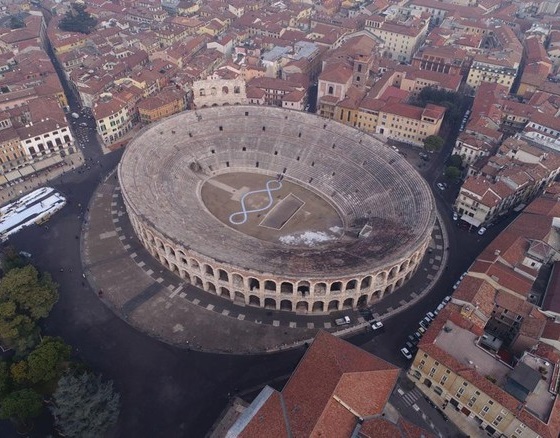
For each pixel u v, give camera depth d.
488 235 132.12
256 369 95.44
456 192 148.75
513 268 108.50
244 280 103.81
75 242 125.94
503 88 192.75
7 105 176.50
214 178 150.88
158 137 145.88
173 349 98.88
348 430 72.31
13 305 96.38
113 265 119.12
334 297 105.25
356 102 178.75
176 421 85.75
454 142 173.88
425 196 122.56
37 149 154.25
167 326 103.81
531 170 141.50
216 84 169.25
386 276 105.81
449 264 122.19
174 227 113.50
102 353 97.56
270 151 155.88
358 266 104.44
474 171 149.00
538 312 98.12
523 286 101.81
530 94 194.50
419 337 102.81
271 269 102.00
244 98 174.38
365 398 75.31
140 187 125.06
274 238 127.62
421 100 188.38
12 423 86.12
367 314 108.31
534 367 84.88
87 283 113.88
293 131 157.25
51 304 102.19
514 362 94.31
